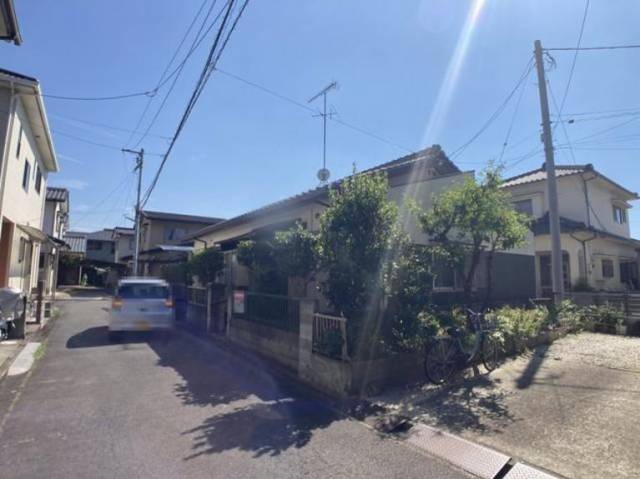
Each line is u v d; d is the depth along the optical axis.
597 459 3.41
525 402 4.91
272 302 7.61
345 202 6.18
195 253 13.72
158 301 9.76
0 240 10.38
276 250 7.69
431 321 6.30
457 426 4.21
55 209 22.28
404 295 6.20
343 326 5.52
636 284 19.41
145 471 3.23
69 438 3.86
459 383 5.79
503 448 3.65
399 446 3.77
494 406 4.79
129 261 31.52
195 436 3.95
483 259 11.40
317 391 5.54
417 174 11.10
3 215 9.45
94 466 3.31
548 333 8.89
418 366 6.02
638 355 7.43
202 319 11.13
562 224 15.88
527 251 13.32
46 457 3.46
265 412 4.68
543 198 17.52
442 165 12.03
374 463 3.42
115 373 6.37
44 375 6.19
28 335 9.55
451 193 7.28
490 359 6.66
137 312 9.53
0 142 9.21
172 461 3.41
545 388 5.46
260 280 8.80
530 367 6.65
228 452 3.60
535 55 11.33
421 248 6.95
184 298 13.02
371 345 5.66
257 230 10.84
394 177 10.62
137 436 3.93
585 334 9.95
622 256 19.48
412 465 3.38
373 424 4.34
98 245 44.34
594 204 19.05
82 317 13.46
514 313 8.95
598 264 17.05
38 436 3.90
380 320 5.95
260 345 7.82
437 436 3.97
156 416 4.49
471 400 5.03
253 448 3.70
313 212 9.77
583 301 11.72
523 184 18.05
